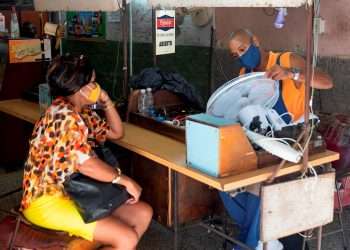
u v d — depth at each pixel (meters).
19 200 3.66
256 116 2.31
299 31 3.89
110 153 2.42
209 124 2.04
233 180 2.03
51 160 2.12
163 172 2.54
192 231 3.20
